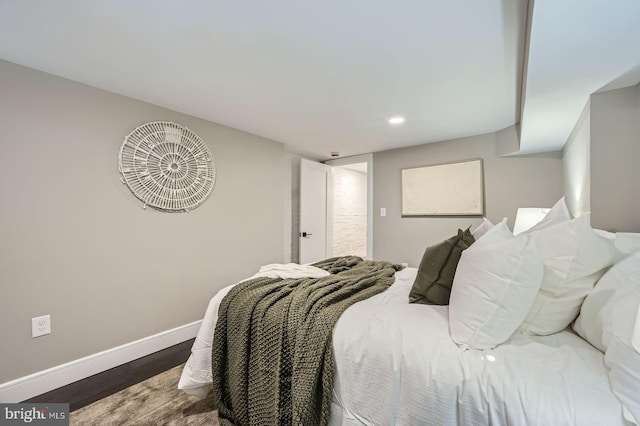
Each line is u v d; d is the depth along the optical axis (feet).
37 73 5.90
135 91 6.89
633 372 2.28
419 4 4.01
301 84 6.51
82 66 5.78
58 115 6.16
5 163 5.54
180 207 8.23
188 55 5.39
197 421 4.91
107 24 4.49
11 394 5.57
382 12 4.18
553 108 6.24
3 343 5.53
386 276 6.12
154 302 7.73
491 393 2.66
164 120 7.86
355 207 18.65
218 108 7.95
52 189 6.09
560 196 9.25
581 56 4.31
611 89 5.38
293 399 3.69
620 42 3.92
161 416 5.07
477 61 5.50
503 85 6.50
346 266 7.16
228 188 9.52
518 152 9.50
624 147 5.31
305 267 6.61
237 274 9.80
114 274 7.00
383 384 3.32
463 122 9.06
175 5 4.06
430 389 2.99
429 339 3.35
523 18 4.27
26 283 5.79
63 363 6.20
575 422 2.26
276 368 4.00
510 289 3.11
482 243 3.57
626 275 2.90
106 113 6.84
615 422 2.18
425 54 5.29
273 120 8.89
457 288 3.59
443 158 11.26
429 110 8.04
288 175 13.52
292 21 4.41
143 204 7.50
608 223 5.42
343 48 5.12
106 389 5.96
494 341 3.14
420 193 11.80
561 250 3.27
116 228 7.03
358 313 4.07
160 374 6.56
